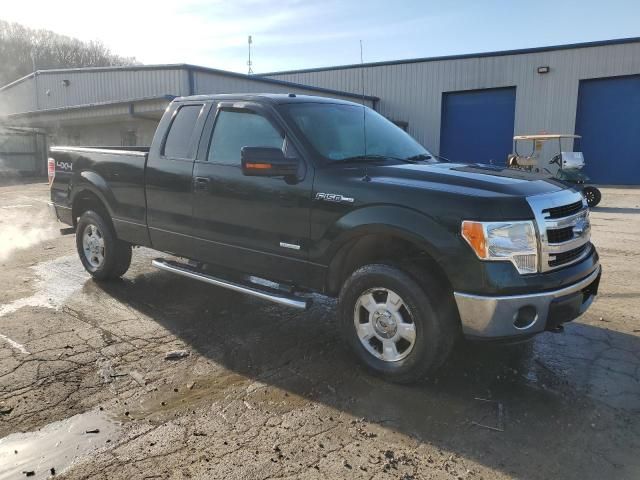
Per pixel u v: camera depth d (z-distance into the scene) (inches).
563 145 937.5
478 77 990.4
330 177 156.0
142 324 196.1
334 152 167.5
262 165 151.9
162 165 201.6
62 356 167.3
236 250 181.0
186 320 200.7
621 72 876.0
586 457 117.7
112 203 225.8
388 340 150.4
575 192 159.3
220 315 206.8
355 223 148.3
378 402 141.0
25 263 287.9
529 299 132.6
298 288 171.8
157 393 145.6
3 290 235.0
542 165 955.3
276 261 170.6
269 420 132.5
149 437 124.9
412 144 198.7
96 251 246.1
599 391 147.1
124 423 130.8
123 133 964.6
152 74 828.0
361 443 122.9
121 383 150.7
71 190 248.7
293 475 111.3
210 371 159.2
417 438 124.9
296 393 146.0
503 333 133.6
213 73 802.2
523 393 145.9
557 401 141.6
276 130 170.7
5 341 178.2
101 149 239.1
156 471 112.3
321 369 160.6
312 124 173.0
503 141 996.6
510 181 148.0
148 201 209.0
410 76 1048.2
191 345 177.8
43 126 1085.8
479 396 144.2
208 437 125.1
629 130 895.1
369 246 160.1
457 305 136.6
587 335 186.4
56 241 353.7
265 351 173.6
